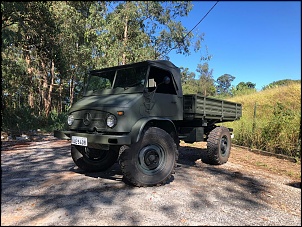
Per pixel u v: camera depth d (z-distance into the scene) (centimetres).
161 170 424
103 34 1302
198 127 600
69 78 2181
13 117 1390
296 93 1343
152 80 446
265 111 1166
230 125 1048
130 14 1309
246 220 303
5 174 494
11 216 302
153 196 369
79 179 457
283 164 664
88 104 449
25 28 1265
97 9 1377
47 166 570
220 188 420
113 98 448
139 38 1383
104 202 345
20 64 1409
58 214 306
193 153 770
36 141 1052
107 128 409
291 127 784
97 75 529
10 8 1059
